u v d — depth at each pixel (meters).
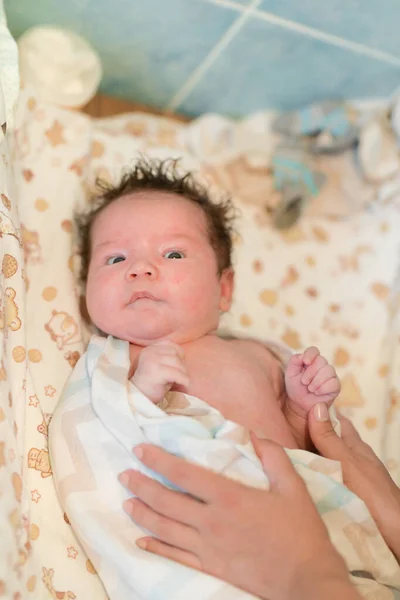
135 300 1.00
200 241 1.09
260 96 1.60
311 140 1.55
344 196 1.52
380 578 0.86
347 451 0.95
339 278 1.44
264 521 0.72
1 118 0.99
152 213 1.09
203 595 0.75
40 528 0.86
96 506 0.84
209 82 1.54
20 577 0.76
